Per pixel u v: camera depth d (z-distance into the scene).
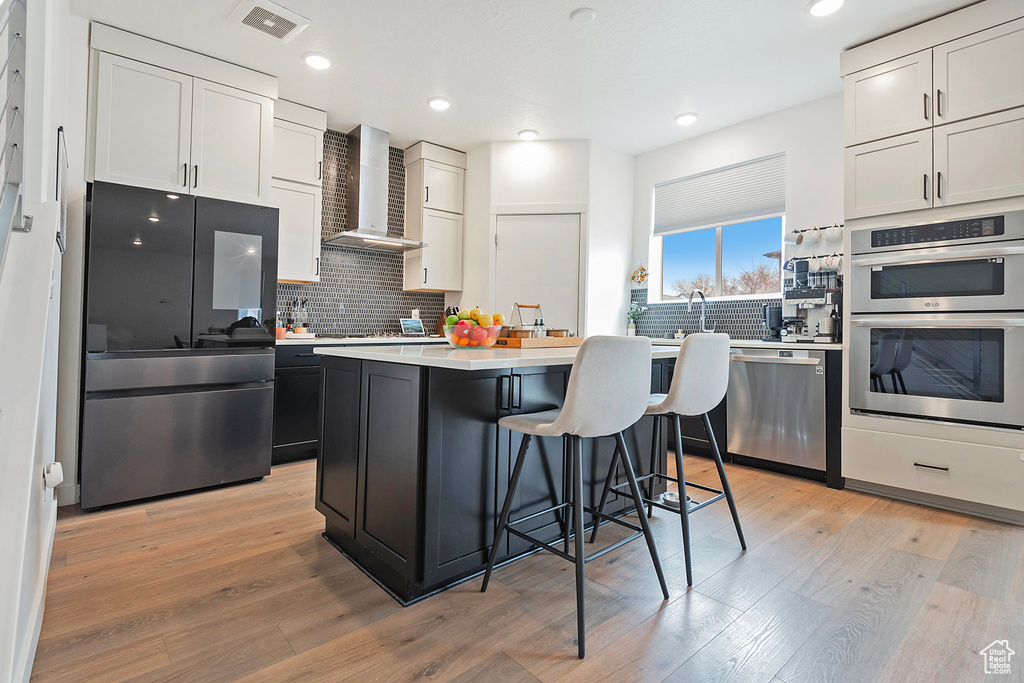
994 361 2.48
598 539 2.25
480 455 1.84
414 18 2.72
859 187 2.91
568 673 1.37
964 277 2.56
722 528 2.38
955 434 2.59
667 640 1.52
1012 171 2.41
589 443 2.28
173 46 2.95
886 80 2.82
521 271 4.44
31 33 1.62
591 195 4.39
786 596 1.78
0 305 1.16
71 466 2.62
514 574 1.92
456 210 4.67
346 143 4.32
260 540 2.21
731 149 4.09
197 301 2.79
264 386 3.04
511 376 1.94
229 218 2.91
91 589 1.78
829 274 3.37
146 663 1.39
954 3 2.54
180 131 2.96
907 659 1.44
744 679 1.35
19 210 1.22
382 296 4.58
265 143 3.28
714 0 2.55
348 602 1.72
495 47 3.00
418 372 1.69
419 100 3.69
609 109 3.82
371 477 1.92
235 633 1.53
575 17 2.70
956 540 2.25
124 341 2.58
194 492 2.84
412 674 1.36
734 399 3.48
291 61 3.15
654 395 2.39
